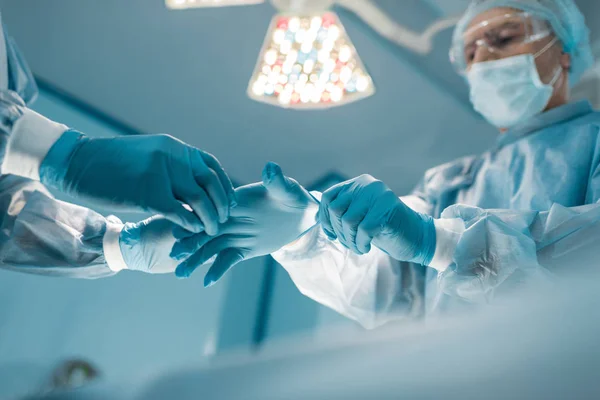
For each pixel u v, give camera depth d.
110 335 2.51
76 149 1.13
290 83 2.23
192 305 2.76
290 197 1.22
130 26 2.68
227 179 1.19
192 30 2.72
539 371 0.21
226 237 1.28
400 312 1.46
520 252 1.06
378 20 2.74
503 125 1.65
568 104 1.53
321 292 1.53
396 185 2.91
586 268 1.02
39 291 2.41
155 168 1.09
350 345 0.25
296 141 2.92
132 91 2.71
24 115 1.11
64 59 2.63
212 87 2.79
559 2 1.58
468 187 1.55
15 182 1.40
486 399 0.21
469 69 1.69
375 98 2.89
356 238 1.14
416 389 0.22
